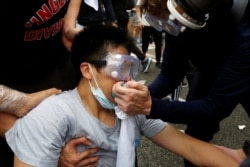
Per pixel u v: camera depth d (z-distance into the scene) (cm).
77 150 119
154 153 262
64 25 143
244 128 306
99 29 120
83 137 117
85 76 117
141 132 133
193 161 131
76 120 115
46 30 126
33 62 127
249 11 118
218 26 122
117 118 122
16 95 113
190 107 123
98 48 115
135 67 118
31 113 114
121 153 118
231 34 121
